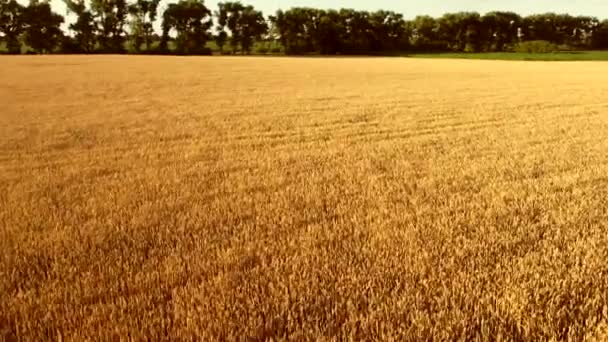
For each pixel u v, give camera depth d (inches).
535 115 607.8
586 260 168.4
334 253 176.1
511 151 387.9
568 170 323.0
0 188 283.3
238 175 310.3
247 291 147.0
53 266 168.2
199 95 853.2
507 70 1729.8
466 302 137.4
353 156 370.3
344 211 229.1
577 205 239.1
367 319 128.5
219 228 207.0
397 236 192.5
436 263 165.3
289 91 934.4
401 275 155.6
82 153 385.7
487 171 318.7
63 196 263.1
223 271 162.6
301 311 132.7
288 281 152.4
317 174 310.7
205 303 137.7
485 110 655.1
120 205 242.4
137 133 479.2
